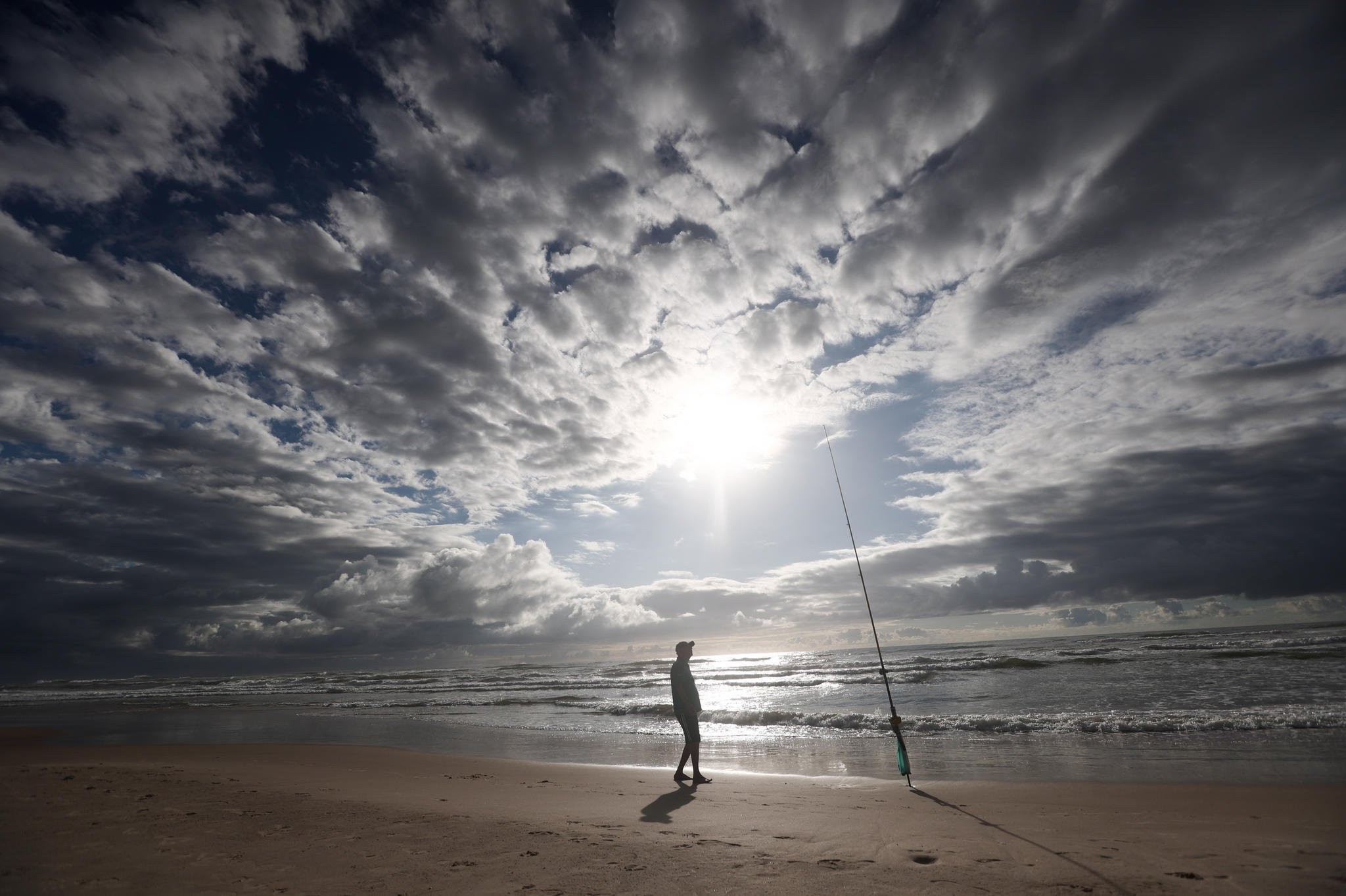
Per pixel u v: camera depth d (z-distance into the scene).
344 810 6.36
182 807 6.49
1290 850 4.34
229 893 3.69
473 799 7.15
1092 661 28.95
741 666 54.62
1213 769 8.22
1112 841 4.68
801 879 3.87
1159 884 3.65
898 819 5.69
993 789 7.29
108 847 4.82
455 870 4.14
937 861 4.22
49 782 8.11
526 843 4.90
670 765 10.69
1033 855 4.34
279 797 7.18
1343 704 13.11
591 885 3.79
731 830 5.32
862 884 3.75
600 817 5.95
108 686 70.31
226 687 55.22
